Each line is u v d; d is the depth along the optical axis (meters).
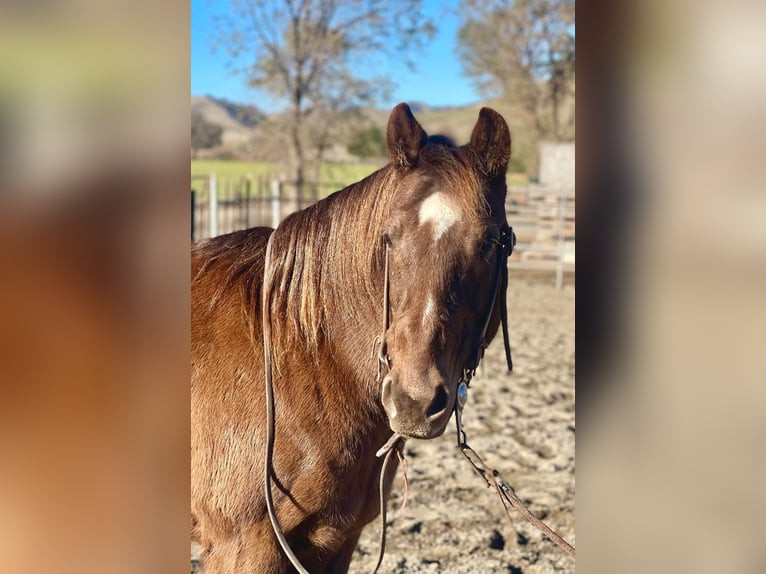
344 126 22.20
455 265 1.82
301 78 20.67
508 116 24.95
